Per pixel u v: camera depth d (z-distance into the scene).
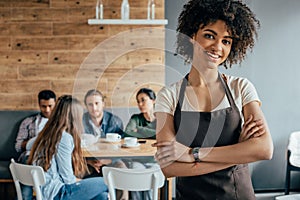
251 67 4.86
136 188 2.63
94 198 3.13
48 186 3.08
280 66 4.90
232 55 1.23
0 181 4.09
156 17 4.45
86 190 3.09
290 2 4.87
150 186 2.63
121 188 2.65
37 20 4.56
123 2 4.37
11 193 4.25
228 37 1.17
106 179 2.64
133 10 4.49
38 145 3.12
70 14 4.55
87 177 3.14
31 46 4.59
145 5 4.50
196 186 1.47
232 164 1.36
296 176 4.99
